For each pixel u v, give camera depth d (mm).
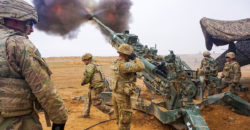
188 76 4074
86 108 5121
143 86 9172
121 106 3529
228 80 6422
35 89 1564
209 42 8516
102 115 5398
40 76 1573
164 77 4238
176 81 4008
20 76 1581
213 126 4449
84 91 8367
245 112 5062
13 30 1668
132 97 5547
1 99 1486
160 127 4484
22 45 1558
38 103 1752
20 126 1584
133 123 4711
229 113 5164
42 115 5266
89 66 4707
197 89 4176
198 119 3623
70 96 7367
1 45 1525
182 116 3867
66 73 13664
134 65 3361
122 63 3475
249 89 8344
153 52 5422
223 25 8172
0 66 1496
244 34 7094
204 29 8445
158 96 6574
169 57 4172
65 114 1717
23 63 1542
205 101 5059
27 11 1707
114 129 4426
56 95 1644
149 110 4879
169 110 4008
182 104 4121
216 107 5527
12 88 1530
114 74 3574
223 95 5199
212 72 5770
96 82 4742
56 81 10703
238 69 6184
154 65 4578
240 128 4332
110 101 5883
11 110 1518
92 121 4883
